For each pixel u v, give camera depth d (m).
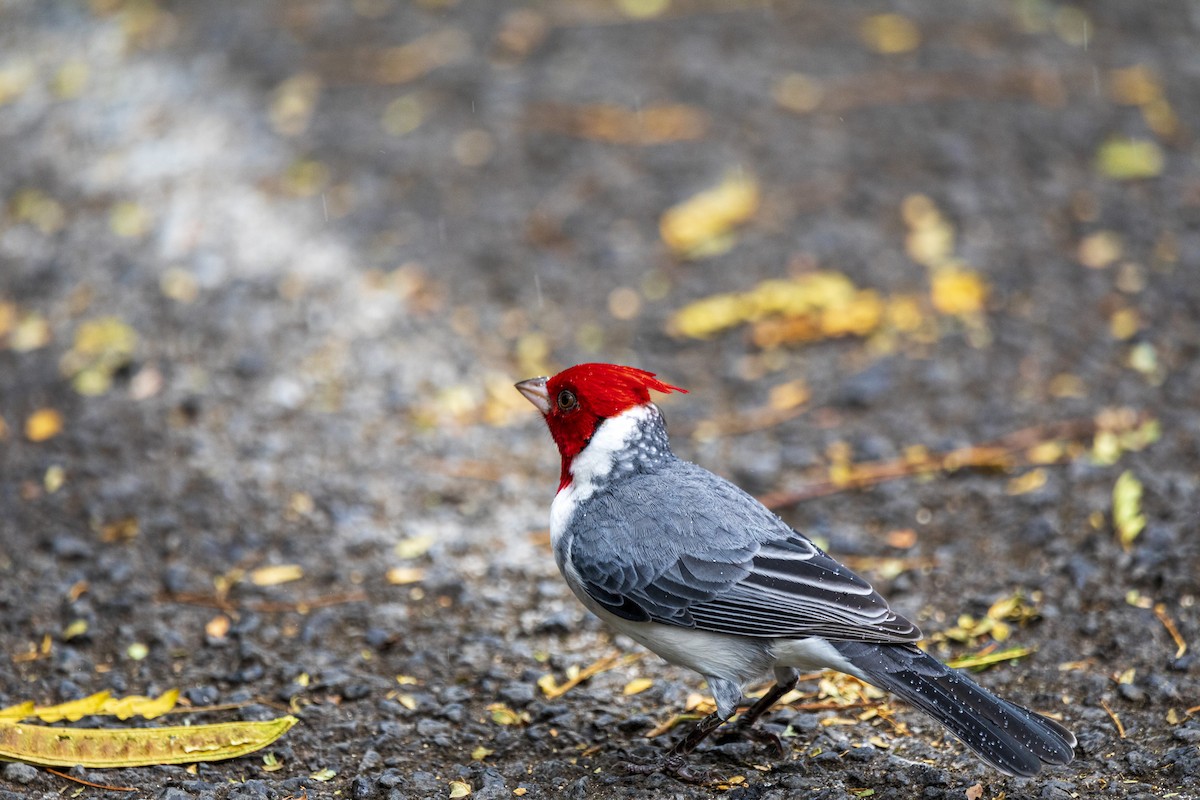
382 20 19.31
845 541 10.47
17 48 19.38
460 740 8.37
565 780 7.84
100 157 16.23
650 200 15.14
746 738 8.25
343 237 14.57
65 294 13.87
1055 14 19.30
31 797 7.52
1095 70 17.41
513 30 18.95
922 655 7.39
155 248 14.44
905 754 7.99
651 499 8.00
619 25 19.09
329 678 8.98
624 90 17.17
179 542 10.57
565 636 9.65
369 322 13.41
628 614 7.87
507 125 16.50
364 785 7.70
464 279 14.07
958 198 14.79
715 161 15.68
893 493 10.99
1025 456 11.17
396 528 10.96
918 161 15.49
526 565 10.48
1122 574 9.55
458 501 11.31
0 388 12.53
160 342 13.08
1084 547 9.91
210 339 13.11
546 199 15.22
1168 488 10.27
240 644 9.38
